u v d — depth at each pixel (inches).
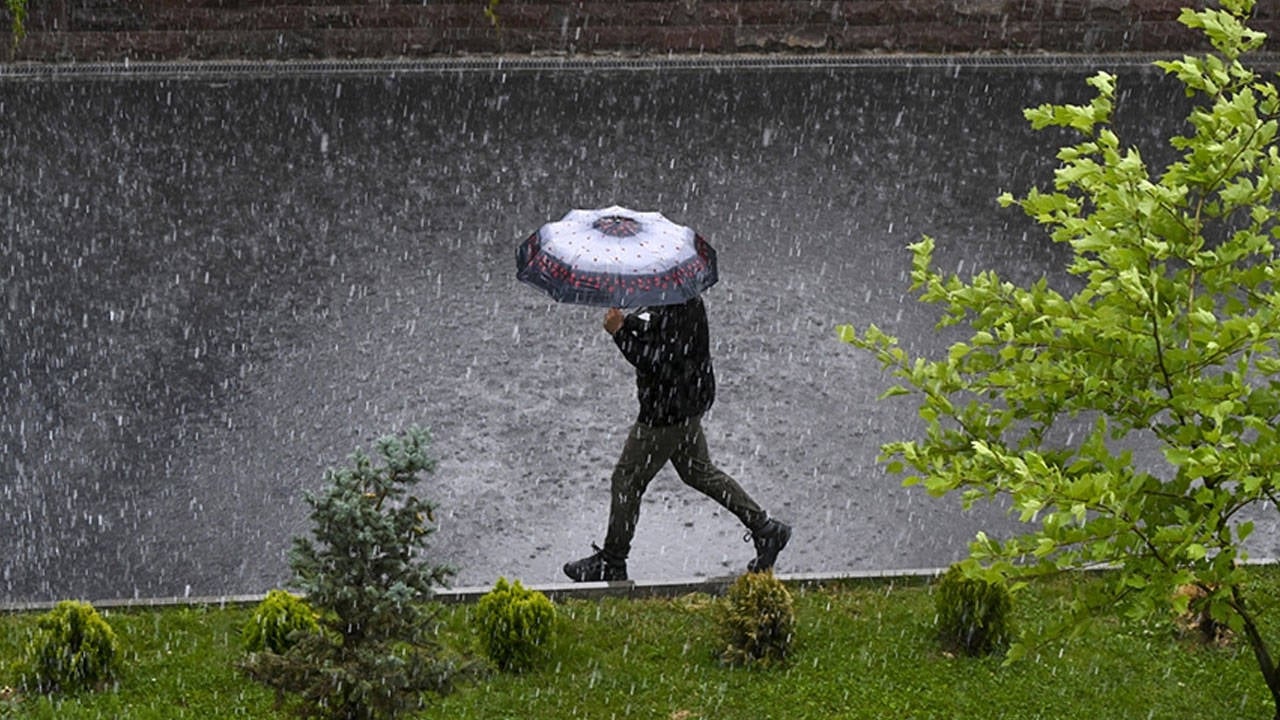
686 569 1182.9
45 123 2032.5
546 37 2306.8
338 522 748.0
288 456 1316.4
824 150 2026.3
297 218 1777.8
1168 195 748.0
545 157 1978.3
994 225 1820.9
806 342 1533.0
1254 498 776.9
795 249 1737.2
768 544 1125.7
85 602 1070.4
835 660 1005.8
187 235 1724.9
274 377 1438.2
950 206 1868.8
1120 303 781.3
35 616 1059.3
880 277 1679.4
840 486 1299.2
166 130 2023.9
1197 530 740.0
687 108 2155.5
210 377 1434.5
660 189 1895.9
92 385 1412.4
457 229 1766.7
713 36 2327.8
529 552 1200.8
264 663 770.8
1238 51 816.9
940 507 1270.9
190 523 1221.1
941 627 1027.3
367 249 1707.7
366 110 2116.1
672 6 2316.7
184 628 1040.8
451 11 2282.2
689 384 1077.8
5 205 1777.8
